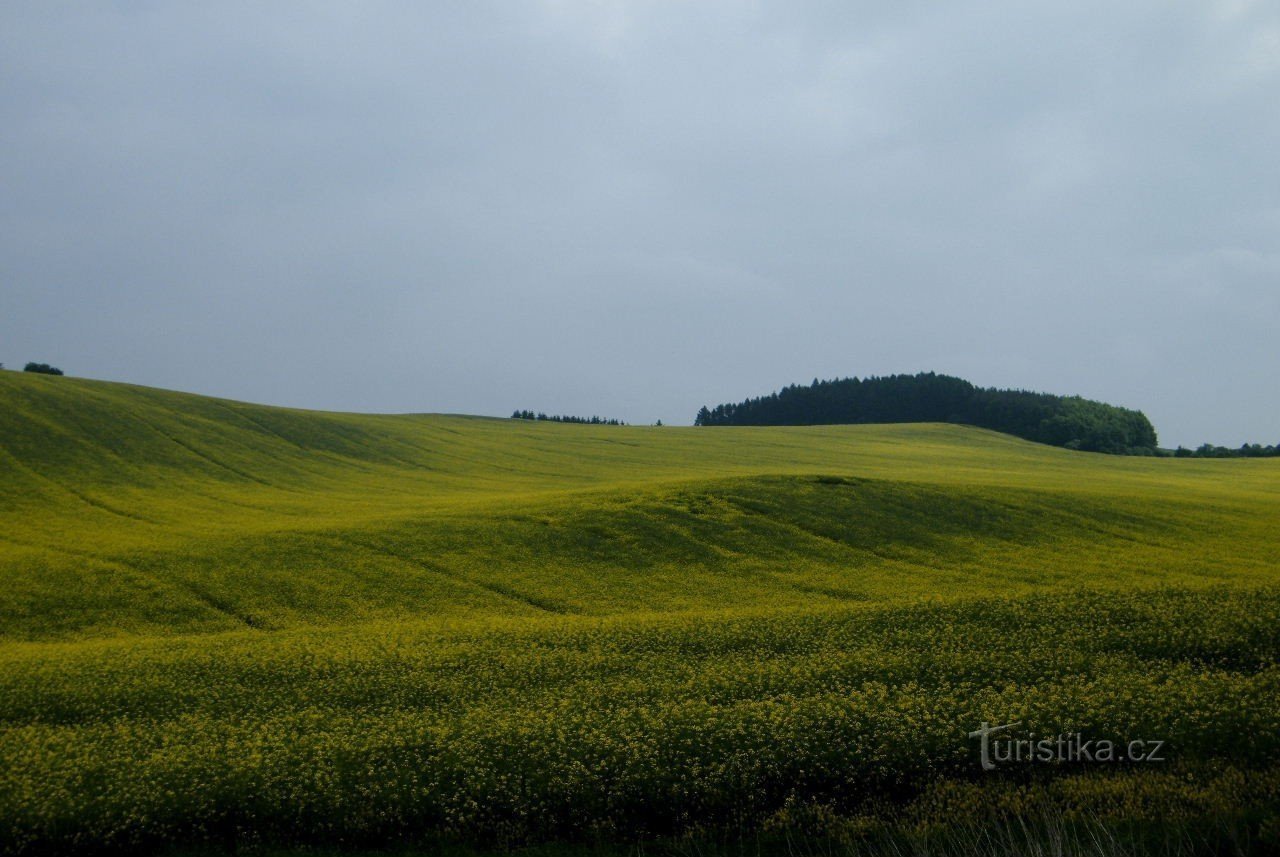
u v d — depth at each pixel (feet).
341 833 44.83
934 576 115.14
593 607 101.81
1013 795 44.93
